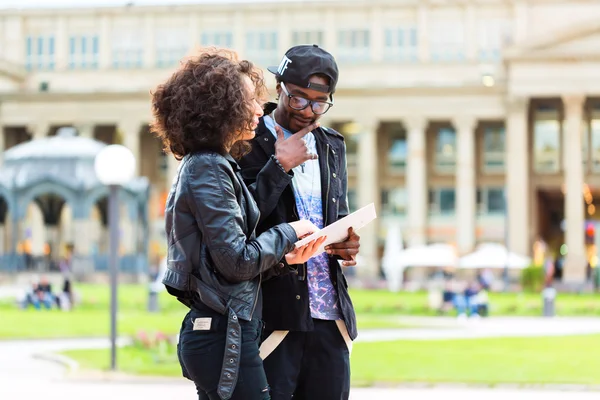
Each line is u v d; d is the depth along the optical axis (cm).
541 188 10062
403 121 9944
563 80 9369
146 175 10650
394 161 10538
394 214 10488
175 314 4428
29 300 4766
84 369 2166
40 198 7400
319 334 750
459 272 9250
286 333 738
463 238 9669
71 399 1672
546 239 11038
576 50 9306
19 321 3881
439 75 10244
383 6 10512
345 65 10369
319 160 775
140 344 2705
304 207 763
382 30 10512
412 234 9819
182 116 666
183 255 664
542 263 8294
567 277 9188
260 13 10694
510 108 9494
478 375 2034
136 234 6938
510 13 10338
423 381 1920
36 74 10838
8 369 2211
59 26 10950
